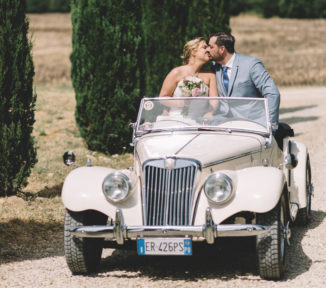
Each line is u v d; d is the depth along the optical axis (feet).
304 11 404.98
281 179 21.54
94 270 23.57
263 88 26.35
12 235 28.22
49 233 29.17
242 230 20.31
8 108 33.09
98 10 44.93
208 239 20.52
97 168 23.56
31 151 34.06
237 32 279.90
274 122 25.88
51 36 242.17
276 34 270.46
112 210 21.66
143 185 21.93
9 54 32.63
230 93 26.86
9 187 33.83
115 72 45.65
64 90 85.61
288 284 21.49
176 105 25.17
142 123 25.20
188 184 21.54
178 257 25.09
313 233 28.27
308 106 83.46
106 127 46.52
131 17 45.50
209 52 27.04
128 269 23.75
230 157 22.66
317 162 46.57
